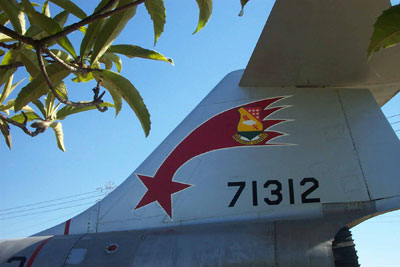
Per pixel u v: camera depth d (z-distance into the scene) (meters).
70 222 4.06
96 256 3.44
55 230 4.04
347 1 3.02
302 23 3.30
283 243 3.23
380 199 3.59
